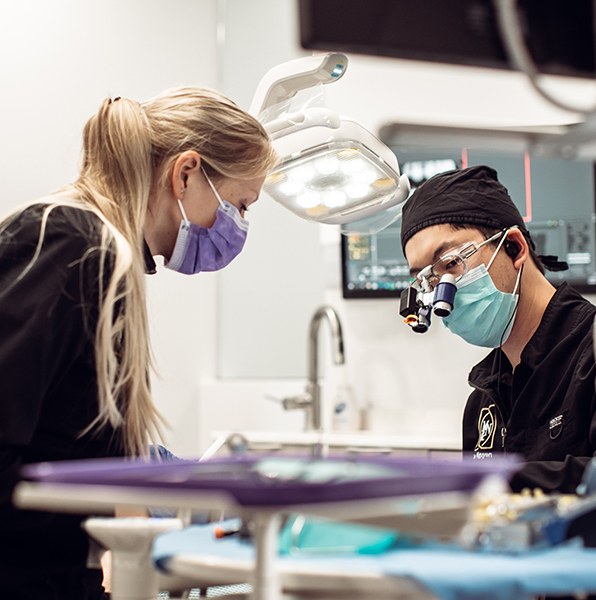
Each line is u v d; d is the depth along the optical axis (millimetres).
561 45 1140
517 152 1157
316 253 3951
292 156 1982
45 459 1459
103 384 1466
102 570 1621
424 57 1094
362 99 3758
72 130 3727
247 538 1112
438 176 2195
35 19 3707
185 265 1877
